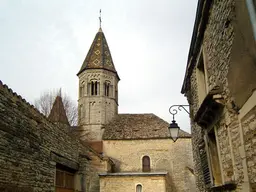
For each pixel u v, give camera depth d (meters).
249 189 4.86
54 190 10.43
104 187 28.64
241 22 4.70
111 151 35.97
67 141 12.21
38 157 9.20
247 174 4.93
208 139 7.89
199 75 9.32
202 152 9.20
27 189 8.28
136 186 28.56
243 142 5.07
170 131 10.62
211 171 7.73
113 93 41.88
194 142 10.98
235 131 5.49
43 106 37.66
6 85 7.57
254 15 3.98
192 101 10.87
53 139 10.62
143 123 38.84
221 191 6.75
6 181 7.24
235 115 5.46
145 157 35.47
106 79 41.66
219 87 6.18
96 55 42.62
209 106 6.57
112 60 43.59
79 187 13.32
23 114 8.41
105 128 38.75
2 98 7.34
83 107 40.47
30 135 8.77
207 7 7.08
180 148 35.09
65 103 40.91
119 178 28.89
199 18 7.79
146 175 28.77
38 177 9.11
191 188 32.84
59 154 11.13
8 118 7.57
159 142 35.78
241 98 5.03
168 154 35.16
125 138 36.25
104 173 28.97
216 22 6.56
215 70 6.84
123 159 35.50
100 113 39.81
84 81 41.44
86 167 14.09
